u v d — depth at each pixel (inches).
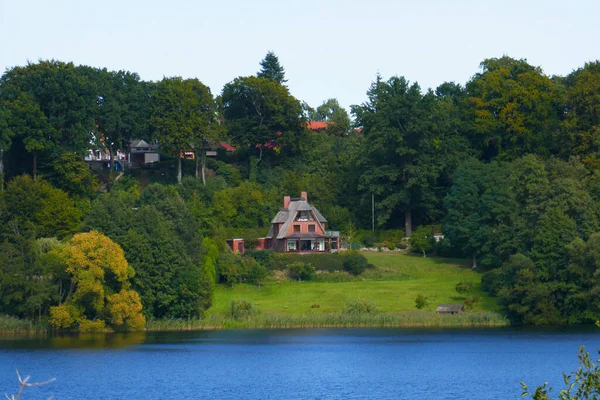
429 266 6023.6
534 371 3390.7
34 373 3447.3
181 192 6496.1
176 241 4963.1
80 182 6373.0
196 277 4827.8
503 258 5561.0
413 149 6550.2
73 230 5511.8
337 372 3449.8
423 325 4776.1
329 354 3905.0
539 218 5118.1
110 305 4559.5
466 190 5994.1
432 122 6584.6
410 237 6614.2
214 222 6151.6
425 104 6633.9
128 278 4722.0
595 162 6171.3
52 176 6446.9
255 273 5526.6
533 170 5831.7
